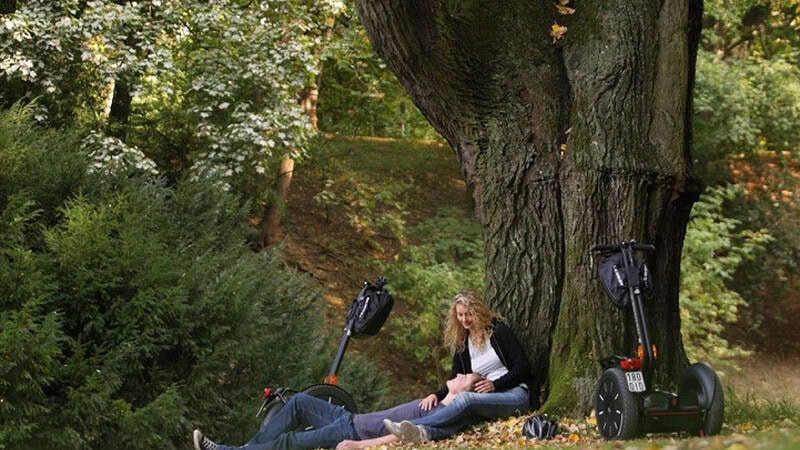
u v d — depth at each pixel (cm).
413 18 805
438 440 720
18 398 901
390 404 1415
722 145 2173
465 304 771
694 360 1759
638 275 677
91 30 1452
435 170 2350
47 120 1572
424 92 846
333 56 1830
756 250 2091
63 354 978
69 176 1088
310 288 1412
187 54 1603
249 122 1489
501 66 835
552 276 823
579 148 798
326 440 726
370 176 2148
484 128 845
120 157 1409
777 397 1218
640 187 784
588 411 768
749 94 2131
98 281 991
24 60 1429
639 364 638
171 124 1792
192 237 1182
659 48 800
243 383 1122
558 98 828
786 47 2511
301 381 1169
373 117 2156
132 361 993
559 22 830
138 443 949
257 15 1580
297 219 2073
